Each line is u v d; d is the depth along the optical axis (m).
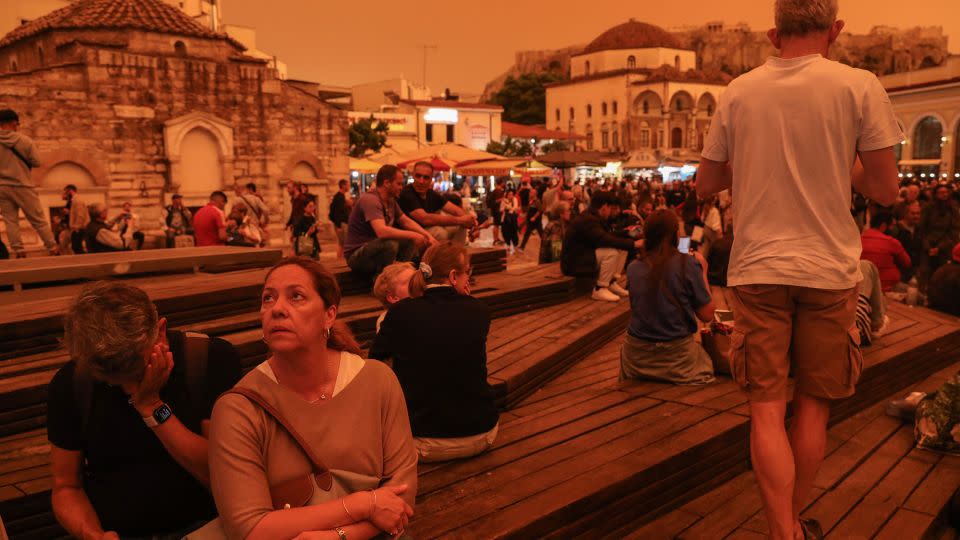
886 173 2.77
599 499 3.63
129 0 25.20
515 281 8.83
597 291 9.08
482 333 3.97
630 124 89.00
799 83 2.79
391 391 2.57
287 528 2.24
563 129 99.50
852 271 2.78
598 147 94.38
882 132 2.73
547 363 6.18
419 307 3.94
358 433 2.44
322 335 2.44
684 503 4.22
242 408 2.33
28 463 3.64
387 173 7.25
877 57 140.88
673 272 5.45
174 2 44.75
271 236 26.09
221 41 24.53
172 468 2.55
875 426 5.52
